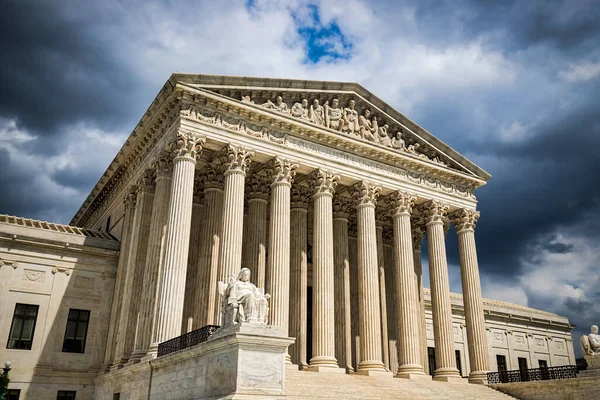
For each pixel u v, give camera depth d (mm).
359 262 45094
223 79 40938
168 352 30859
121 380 35812
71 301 44031
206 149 42281
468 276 50906
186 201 36875
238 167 39906
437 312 47844
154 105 41844
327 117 46312
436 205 50875
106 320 44750
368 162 47844
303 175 46406
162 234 39000
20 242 43125
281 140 43188
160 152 40969
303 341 44938
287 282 39781
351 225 54812
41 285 43312
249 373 21859
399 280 46438
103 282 45781
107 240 47219
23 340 41656
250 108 41438
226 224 38125
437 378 45781
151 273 38000
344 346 46906
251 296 24516
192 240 45562
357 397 31203
